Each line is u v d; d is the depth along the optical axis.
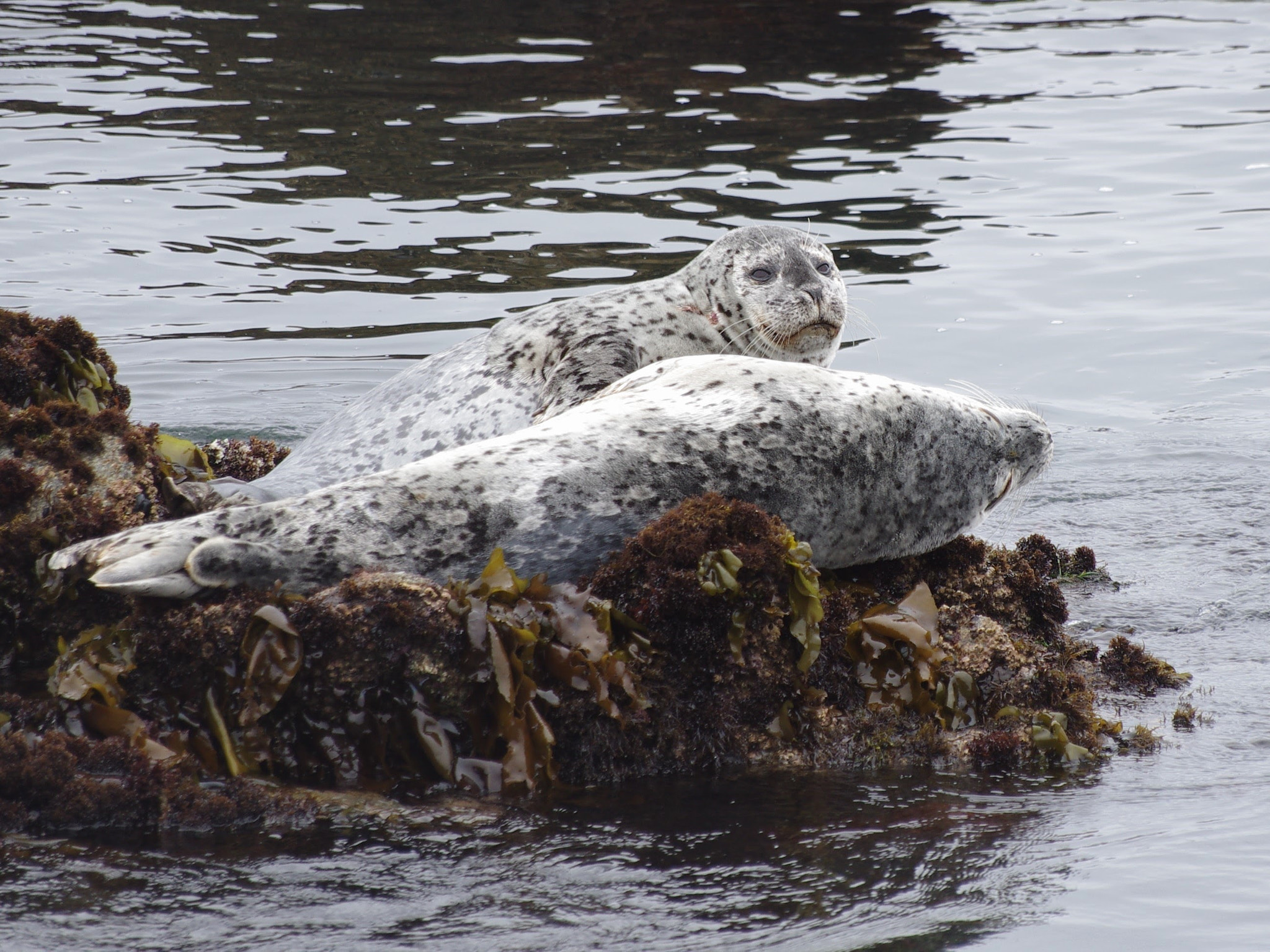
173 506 18.34
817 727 17.12
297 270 42.31
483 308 39.28
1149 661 19.91
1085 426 33.03
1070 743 17.23
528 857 13.70
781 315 27.16
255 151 53.72
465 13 78.12
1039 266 43.09
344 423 26.11
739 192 49.44
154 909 12.25
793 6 80.44
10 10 77.62
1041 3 83.31
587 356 25.48
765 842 14.26
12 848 13.15
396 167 52.03
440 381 26.06
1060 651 20.72
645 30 74.62
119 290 40.34
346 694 15.36
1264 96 62.81
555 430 18.38
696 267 28.31
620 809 15.11
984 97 63.16
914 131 57.62
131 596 15.66
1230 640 21.59
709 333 27.73
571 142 55.28
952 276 42.16
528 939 12.05
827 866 13.67
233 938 11.84
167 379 34.94
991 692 18.08
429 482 16.95
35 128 55.59
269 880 12.91
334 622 15.24
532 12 78.50
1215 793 15.88
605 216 46.62
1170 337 38.09
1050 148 55.50
